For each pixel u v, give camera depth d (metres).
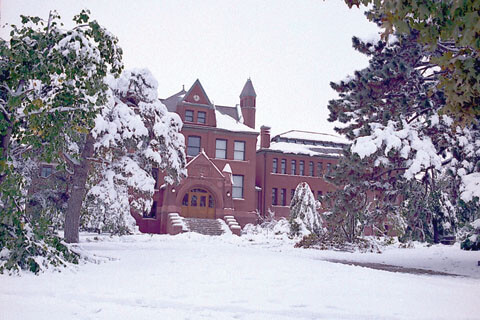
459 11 4.98
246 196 40.97
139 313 5.47
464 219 23.73
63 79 10.38
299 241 26.83
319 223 32.44
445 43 15.05
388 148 16.98
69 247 10.82
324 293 7.32
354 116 20.69
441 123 17.41
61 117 10.12
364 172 19.59
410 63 17.66
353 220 25.09
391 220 32.28
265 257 14.58
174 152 25.09
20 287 6.98
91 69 10.92
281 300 6.57
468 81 5.98
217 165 40.41
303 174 46.19
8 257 8.91
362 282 8.98
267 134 46.25
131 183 23.20
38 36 10.05
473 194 14.56
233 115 48.06
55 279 8.03
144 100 24.86
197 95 41.31
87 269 9.84
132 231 28.09
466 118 6.69
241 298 6.61
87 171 21.19
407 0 5.14
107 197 22.94
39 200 23.58
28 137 10.05
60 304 5.80
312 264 12.69
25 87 10.50
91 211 23.42
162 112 25.11
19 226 9.16
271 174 44.97
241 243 26.28
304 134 50.62
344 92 21.55
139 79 24.33
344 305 6.34
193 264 11.23
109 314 5.36
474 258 16.98
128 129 22.55
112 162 23.83
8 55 9.64
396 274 11.42
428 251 21.50
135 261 11.86
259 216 41.66
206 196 38.56
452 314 5.93
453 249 21.12
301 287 7.89
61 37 10.35
